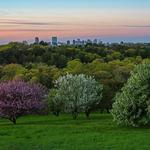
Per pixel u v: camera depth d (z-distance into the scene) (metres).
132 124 50.81
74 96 75.25
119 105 51.84
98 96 77.75
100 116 79.88
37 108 70.31
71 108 75.25
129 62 164.62
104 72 120.19
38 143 40.03
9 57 192.00
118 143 38.69
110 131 47.53
